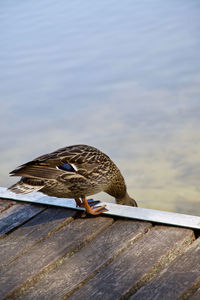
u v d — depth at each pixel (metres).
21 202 6.36
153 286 4.41
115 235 5.33
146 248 5.01
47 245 5.24
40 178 5.16
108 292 4.38
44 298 4.39
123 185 6.43
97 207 5.86
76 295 4.38
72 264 4.86
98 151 5.92
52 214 5.93
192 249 4.93
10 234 5.53
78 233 5.43
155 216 5.58
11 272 4.77
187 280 4.45
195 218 5.47
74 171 5.43
